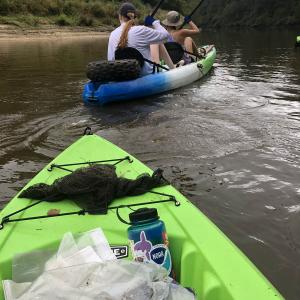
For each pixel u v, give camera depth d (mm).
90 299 1423
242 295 1499
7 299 1551
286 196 2938
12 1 23000
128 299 1422
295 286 2094
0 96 6199
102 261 1629
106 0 31188
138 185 2273
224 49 14203
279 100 5684
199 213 2061
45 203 2209
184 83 6676
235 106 5324
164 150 3770
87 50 14602
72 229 1974
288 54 11820
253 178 3205
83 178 2199
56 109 5289
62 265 1664
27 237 1913
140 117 4816
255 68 8969
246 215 2715
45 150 3854
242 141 3965
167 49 7094
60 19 24531
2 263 1759
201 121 4609
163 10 37469
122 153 2889
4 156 3719
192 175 3270
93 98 5379
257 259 2289
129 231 1658
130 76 5516
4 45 17078
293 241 2443
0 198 2963
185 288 1545
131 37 5793
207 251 1761
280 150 3732
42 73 8555
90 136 3172
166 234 1725
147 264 1573
